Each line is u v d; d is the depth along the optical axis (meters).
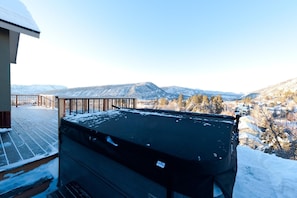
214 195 0.86
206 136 1.27
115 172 1.31
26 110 9.00
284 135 15.92
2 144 3.22
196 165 0.87
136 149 1.15
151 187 1.05
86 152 1.63
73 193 1.57
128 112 2.40
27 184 2.08
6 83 4.23
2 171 2.10
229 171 0.99
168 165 0.96
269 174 2.49
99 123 1.80
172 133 1.37
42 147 3.08
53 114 7.50
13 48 6.00
